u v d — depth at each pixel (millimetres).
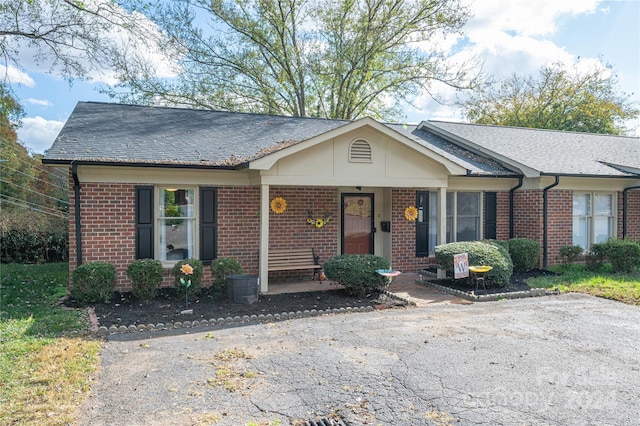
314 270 11781
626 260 11922
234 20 22969
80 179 9266
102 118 12023
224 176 10453
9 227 16141
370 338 6609
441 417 4188
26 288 10625
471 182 13102
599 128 34812
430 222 13281
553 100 35469
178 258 10266
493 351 6039
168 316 7750
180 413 4199
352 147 10227
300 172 9805
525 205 13203
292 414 4219
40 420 3986
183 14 21375
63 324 7043
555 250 13062
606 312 8203
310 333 6875
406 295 9891
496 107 36906
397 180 10695
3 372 4984
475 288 10195
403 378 5098
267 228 9672
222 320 7535
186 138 11328
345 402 4484
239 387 4809
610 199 14219
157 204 10008
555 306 8719
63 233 16766
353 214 12789
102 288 8578
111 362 5527
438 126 16391
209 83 23734
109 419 4066
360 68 24203
